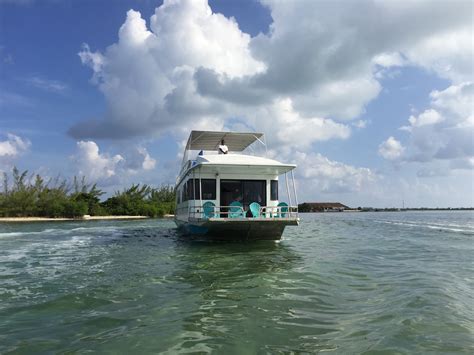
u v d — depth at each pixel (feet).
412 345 13.43
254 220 40.32
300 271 27.66
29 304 19.34
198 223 42.24
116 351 13.12
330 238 58.08
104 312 17.74
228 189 47.11
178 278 25.40
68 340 14.20
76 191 181.16
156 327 15.53
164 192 242.78
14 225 105.19
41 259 36.27
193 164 48.78
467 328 15.10
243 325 15.72
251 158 46.09
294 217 43.11
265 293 21.09
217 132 54.54
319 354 12.76
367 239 55.98
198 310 17.88
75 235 67.26
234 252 38.50
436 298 19.58
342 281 24.25
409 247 44.47
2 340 14.30
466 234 65.41
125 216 181.57
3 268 31.14
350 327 15.35
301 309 17.97
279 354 12.80
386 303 18.84
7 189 152.97
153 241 53.98
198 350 13.16
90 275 27.17
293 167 44.04
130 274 27.17
